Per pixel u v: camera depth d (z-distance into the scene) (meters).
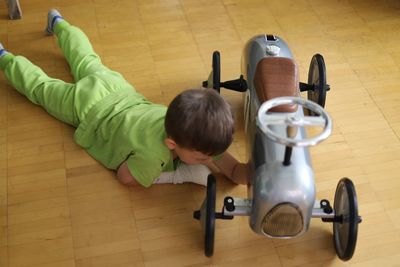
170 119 0.98
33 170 1.21
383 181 1.21
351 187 0.97
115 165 1.19
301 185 0.89
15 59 1.36
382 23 1.67
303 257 1.06
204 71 1.49
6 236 1.08
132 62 1.51
